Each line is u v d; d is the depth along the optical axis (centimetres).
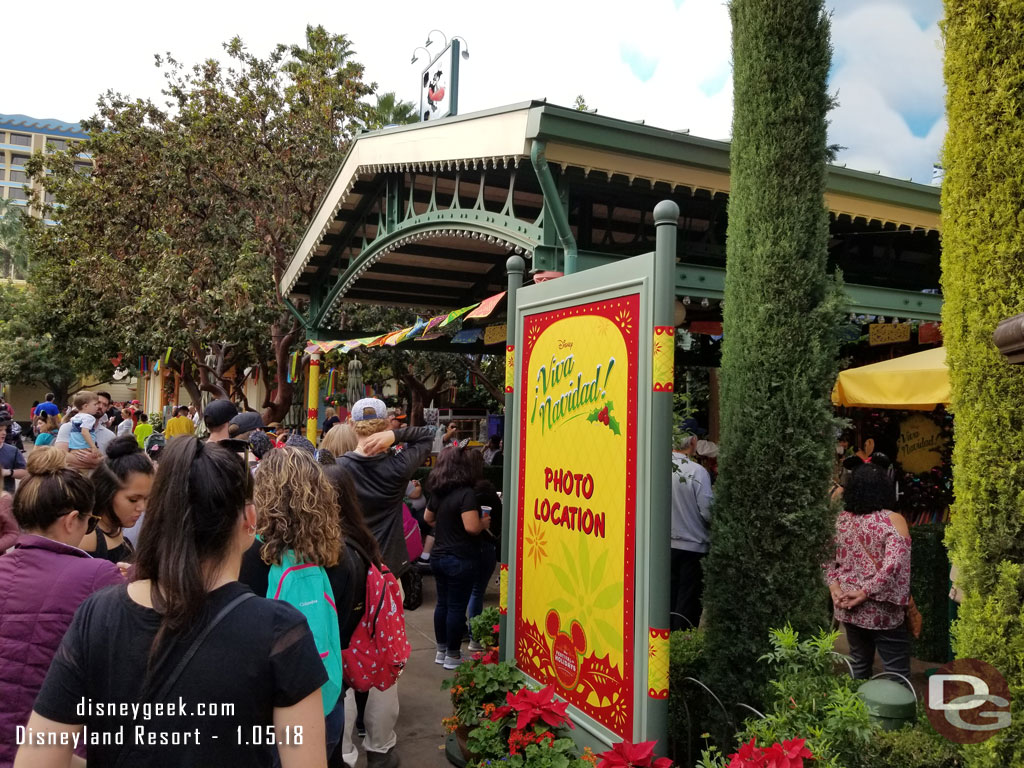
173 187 1780
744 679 347
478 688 393
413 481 746
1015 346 218
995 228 253
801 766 242
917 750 264
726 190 576
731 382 370
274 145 1812
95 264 1927
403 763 411
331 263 1029
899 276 938
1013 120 249
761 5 369
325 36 1914
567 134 509
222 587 153
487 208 841
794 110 358
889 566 411
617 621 313
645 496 300
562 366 367
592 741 323
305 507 262
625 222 823
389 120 2556
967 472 258
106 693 144
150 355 2155
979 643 249
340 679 260
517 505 404
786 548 347
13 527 336
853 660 439
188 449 156
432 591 823
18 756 143
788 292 352
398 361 1961
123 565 318
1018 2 249
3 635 225
